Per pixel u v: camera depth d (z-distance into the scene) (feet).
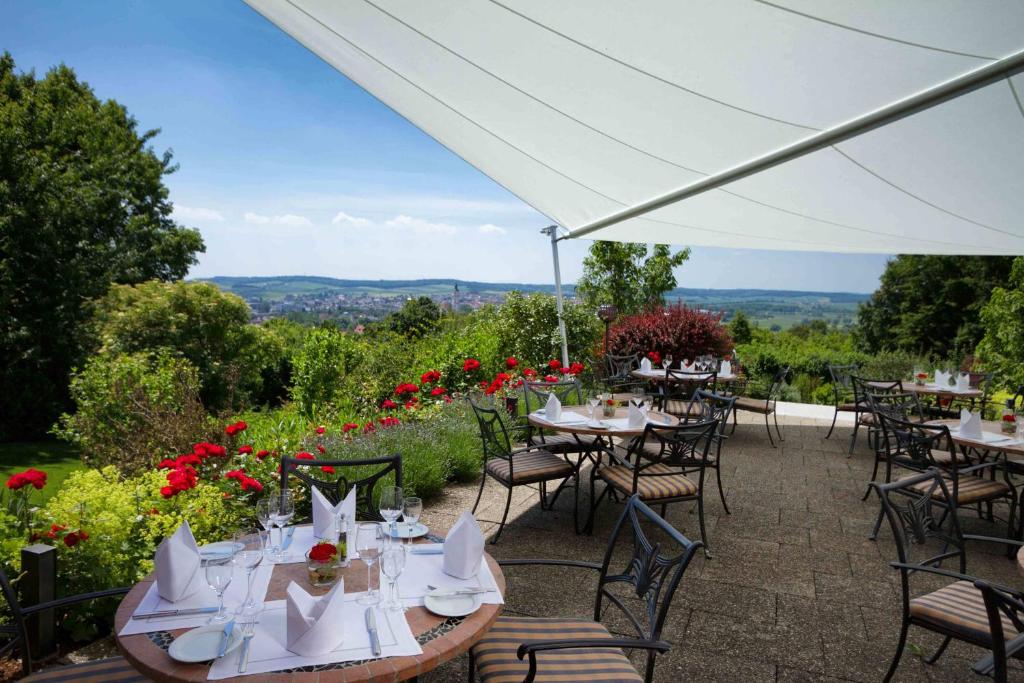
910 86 8.59
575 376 31.24
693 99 10.43
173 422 17.47
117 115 66.90
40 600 8.84
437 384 27.22
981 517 16.55
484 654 6.81
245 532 6.48
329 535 7.70
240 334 55.36
